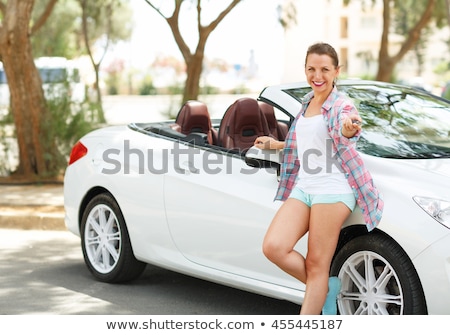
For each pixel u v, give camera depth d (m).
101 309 6.13
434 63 64.12
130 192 6.57
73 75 13.77
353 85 6.33
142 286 6.86
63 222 9.46
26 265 7.62
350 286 5.15
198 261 6.08
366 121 5.72
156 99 45.69
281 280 5.47
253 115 6.47
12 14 12.68
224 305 6.27
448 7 9.84
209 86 19.58
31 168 13.01
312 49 4.74
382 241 4.86
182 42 18.16
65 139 13.37
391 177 4.98
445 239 4.57
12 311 6.07
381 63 20.62
